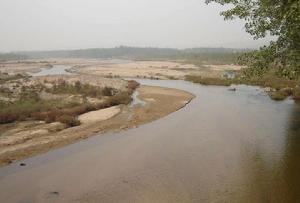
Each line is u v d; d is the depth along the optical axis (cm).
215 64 10638
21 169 1567
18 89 4112
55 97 3612
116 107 3136
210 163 1590
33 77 6100
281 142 1877
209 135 2084
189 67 9375
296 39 1447
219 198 1222
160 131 2220
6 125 2398
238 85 4981
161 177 1436
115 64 11925
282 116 2548
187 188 1318
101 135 2152
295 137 1959
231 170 1493
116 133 2198
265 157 1644
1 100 3141
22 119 2558
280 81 4506
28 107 2844
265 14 1537
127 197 1256
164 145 1902
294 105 3012
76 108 2897
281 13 1412
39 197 1273
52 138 2069
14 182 1417
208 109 2977
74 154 1773
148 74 7306
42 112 2739
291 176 1403
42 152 1811
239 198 1216
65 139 2047
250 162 1585
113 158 1700
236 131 2153
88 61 15488
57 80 5347
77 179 1439
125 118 2648
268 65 1590
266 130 2147
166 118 2642
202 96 3869
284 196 1221
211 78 5653
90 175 1480
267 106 3012
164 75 7031
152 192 1291
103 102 3228
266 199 1202
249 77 1655
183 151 1783
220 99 3575
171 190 1304
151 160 1656
